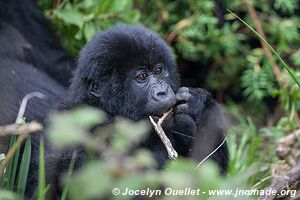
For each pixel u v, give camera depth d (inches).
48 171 351.9
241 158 456.1
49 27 546.6
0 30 490.6
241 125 531.5
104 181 179.2
